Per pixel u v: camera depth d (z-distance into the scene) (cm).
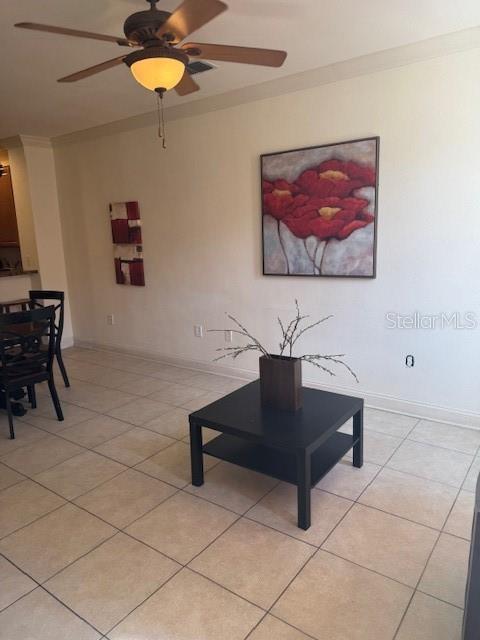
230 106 386
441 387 324
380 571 190
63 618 171
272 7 238
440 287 312
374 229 329
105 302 539
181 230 447
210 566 195
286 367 243
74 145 516
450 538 208
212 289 437
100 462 288
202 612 172
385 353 343
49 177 542
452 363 317
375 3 237
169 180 444
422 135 302
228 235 414
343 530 216
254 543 209
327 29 267
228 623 167
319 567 193
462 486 249
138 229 481
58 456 296
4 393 364
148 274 487
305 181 353
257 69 329
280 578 188
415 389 335
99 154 495
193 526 222
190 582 187
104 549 208
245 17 249
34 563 200
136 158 464
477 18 257
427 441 300
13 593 184
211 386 421
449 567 191
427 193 306
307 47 293
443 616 167
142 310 504
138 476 270
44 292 453
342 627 164
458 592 178
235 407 254
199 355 464
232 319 429
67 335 582
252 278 406
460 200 296
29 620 171
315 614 170
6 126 470
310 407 252
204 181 419
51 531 221
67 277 572
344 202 338
